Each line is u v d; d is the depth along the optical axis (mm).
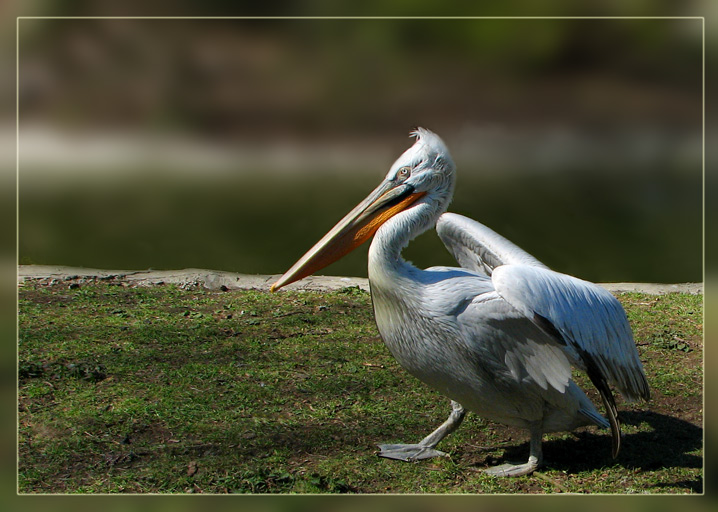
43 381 8648
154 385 8711
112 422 7789
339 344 10102
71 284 12148
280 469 7023
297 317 11039
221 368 9242
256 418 7996
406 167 7254
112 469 6965
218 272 12930
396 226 6918
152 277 12641
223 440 7520
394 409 8312
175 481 6777
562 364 6609
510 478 6953
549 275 6516
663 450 7551
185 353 9680
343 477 6922
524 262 7336
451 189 7250
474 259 7809
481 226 7684
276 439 7582
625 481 6949
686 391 8852
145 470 6953
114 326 10516
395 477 6949
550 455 7457
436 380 6949
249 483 6738
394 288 6785
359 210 7336
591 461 7336
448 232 7746
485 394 6828
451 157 7242
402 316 6816
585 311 6465
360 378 9062
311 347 9977
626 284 12891
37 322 10523
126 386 8656
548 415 6961
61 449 7242
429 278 6820
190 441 7488
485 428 8016
